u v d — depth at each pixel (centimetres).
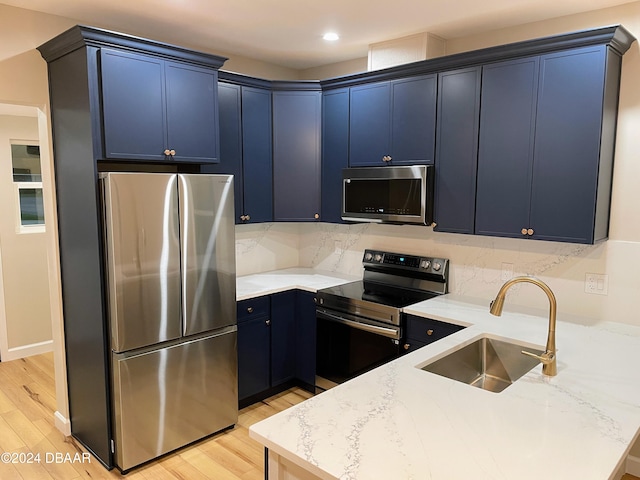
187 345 292
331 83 363
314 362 366
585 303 285
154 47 271
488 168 288
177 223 278
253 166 363
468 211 299
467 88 292
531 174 271
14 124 443
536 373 194
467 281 335
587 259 283
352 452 135
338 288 360
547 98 262
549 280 298
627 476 271
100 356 273
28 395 375
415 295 339
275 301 361
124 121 263
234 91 345
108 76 255
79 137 263
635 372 195
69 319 300
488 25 306
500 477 124
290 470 144
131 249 260
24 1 264
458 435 144
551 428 149
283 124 373
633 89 263
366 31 321
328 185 378
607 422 153
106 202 253
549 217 267
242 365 343
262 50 370
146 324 270
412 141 321
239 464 284
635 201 267
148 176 264
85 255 274
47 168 293
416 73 315
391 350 308
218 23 305
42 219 469
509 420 154
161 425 285
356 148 354
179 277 282
